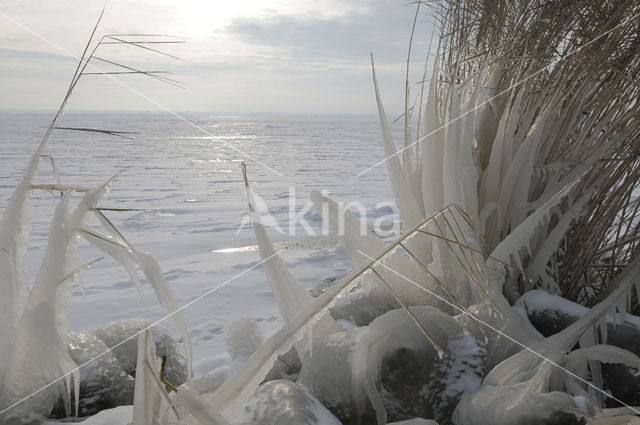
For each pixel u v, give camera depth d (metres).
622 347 1.31
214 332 2.60
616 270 1.95
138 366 0.73
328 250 4.46
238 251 5.37
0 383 1.10
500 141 1.66
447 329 1.27
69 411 1.13
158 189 12.48
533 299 1.54
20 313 1.15
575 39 1.85
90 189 1.13
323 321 1.32
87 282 3.88
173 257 5.25
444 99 1.83
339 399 1.15
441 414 1.16
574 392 1.09
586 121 1.83
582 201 1.62
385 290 1.52
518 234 1.48
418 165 1.79
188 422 0.81
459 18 2.00
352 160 23.42
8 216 1.14
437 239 1.52
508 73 1.85
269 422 1.00
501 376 1.15
